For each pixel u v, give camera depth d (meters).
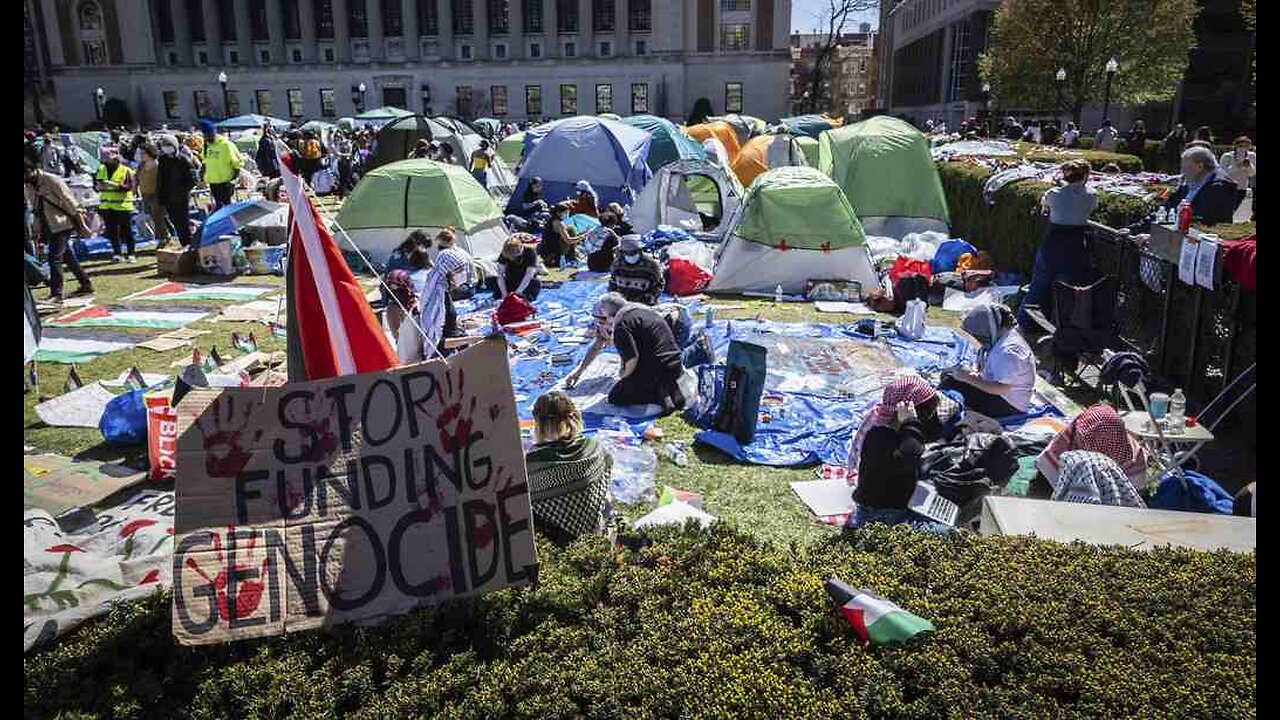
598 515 4.08
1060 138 28.16
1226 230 6.65
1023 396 6.00
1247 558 3.29
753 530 4.82
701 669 2.77
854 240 10.60
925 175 14.00
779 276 10.78
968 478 4.47
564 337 8.68
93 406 6.60
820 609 3.04
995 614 2.95
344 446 3.22
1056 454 4.64
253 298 10.54
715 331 8.80
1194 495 4.38
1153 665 2.71
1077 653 2.75
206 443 3.11
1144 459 4.54
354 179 23.61
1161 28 32.59
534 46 60.50
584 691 2.70
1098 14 32.62
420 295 8.34
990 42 42.84
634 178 17.12
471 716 2.66
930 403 4.84
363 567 3.17
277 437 3.17
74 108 62.88
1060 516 3.80
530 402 6.80
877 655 2.80
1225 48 48.47
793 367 7.59
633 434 6.16
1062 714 2.52
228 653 3.04
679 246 12.24
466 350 3.33
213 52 61.75
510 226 15.16
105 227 13.80
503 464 3.32
